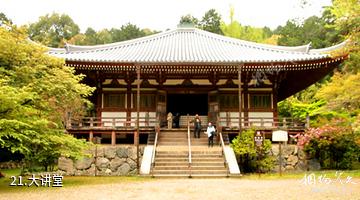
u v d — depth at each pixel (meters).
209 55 27.42
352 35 17.45
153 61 23.88
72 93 16.25
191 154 20.17
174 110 34.28
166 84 27.98
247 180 16.64
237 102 27.77
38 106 15.52
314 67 24.59
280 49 30.00
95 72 26.17
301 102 40.06
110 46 30.67
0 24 15.04
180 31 36.44
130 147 21.61
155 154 20.09
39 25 75.62
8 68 14.92
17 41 14.98
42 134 14.75
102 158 21.39
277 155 22.02
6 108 13.48
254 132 21.33
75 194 12.27
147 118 26.14
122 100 27.80
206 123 28.48
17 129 13.70
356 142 20.97
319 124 24.66
